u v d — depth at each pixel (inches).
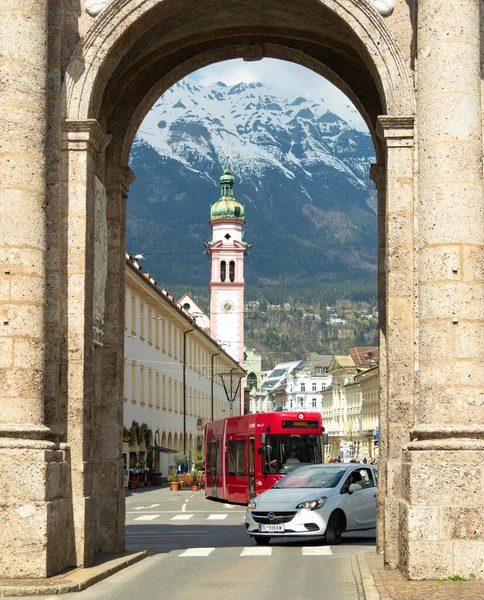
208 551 865.5
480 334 637.3
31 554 606.9
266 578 654.5
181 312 3284.9
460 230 639.8
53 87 707.4
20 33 658.2
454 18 651.5
